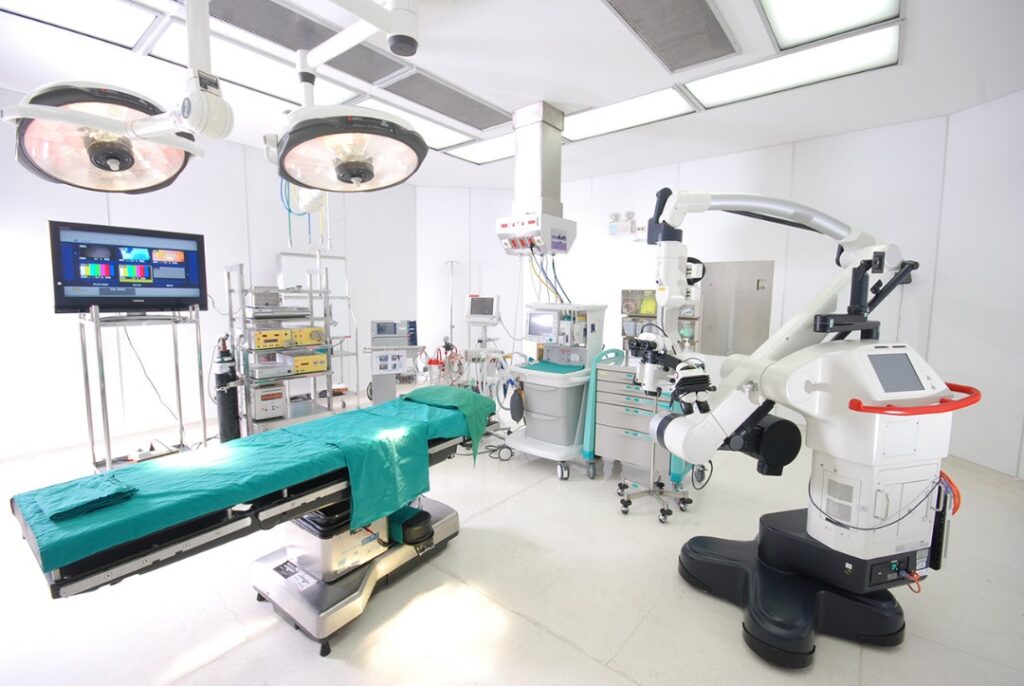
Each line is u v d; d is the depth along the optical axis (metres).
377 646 1.75
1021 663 1.68
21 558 2.27
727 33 2.41
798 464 3.68
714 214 4.53
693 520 2.72
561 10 2.23
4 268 3.36
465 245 6.22
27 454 3.52
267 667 1.65
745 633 1.76
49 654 1.70
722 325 4.55
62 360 3.64
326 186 1.56
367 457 1.85
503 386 4.68
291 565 1.98
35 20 2.40
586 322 3.49
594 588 2.10
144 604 1.97
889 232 3.68
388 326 4.65
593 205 5.37
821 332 1.83
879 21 2.31
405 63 2.78
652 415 2.97
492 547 2.43
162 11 2.32
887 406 1.53
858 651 1.73
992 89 2.97
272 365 3.84
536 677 1.62
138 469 1.61
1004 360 3.11
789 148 4.11
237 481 1.49
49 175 1.53
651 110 3.45
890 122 3.58
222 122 1.31
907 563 1.74
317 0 2.18
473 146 4.37
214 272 4.41
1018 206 3.01
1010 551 2.40
